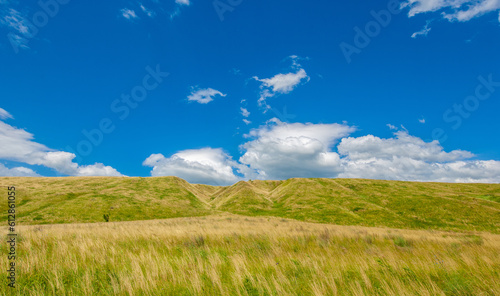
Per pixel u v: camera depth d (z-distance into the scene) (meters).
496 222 50.12
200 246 9.39
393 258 7.33
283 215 66.81
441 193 81.12
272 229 17.97
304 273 5.79
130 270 5.84
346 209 66.44
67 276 5.49
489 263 6.94
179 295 4.55
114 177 103.50
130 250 8.47
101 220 53.22
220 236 11.80
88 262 6.59
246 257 7.55
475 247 10.41
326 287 4.82
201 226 20.27
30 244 8.00
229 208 79.25
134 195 76.12
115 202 66.12
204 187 151.38
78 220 51.25
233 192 98.94
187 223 26.41
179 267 6.01
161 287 4.84
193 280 4.98
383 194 82.25
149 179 100.62
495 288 4.84
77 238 9.84
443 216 56.38
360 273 5.82
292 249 9.10
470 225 49.47
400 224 52.94
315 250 9.09
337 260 7.40
